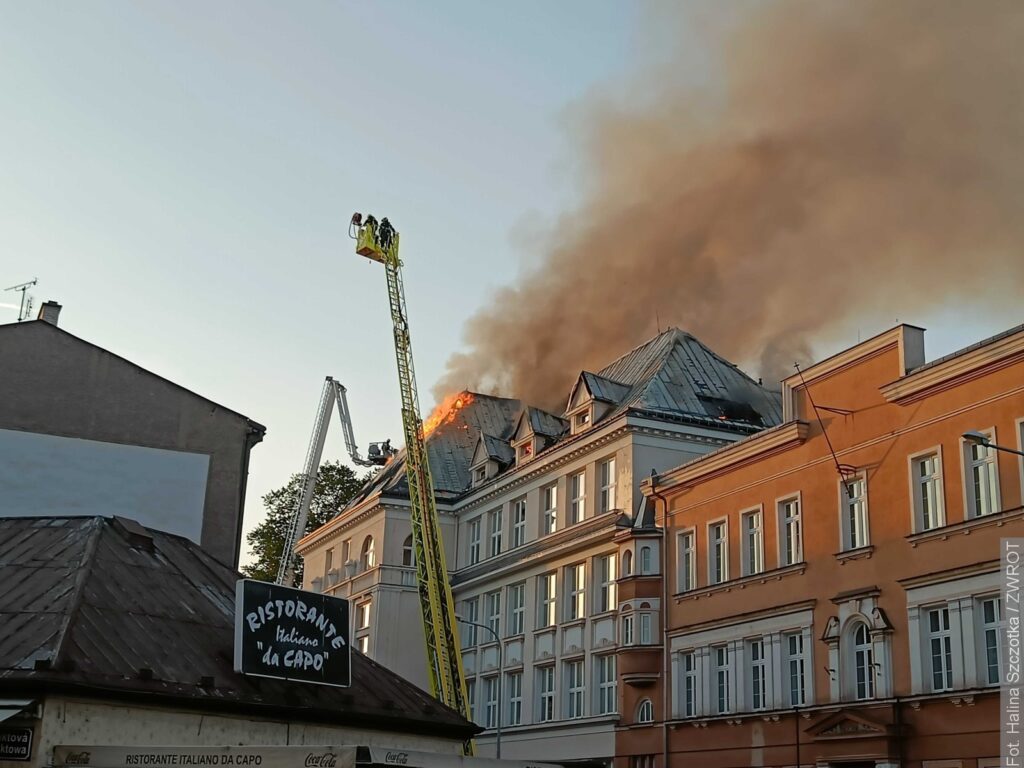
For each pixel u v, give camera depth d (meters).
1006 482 28.75
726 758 36.44
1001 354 29.20
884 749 30.09
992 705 27.72
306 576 73.19
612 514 46.41
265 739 19.27
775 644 35.50
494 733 52.31
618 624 43.19
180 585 21.92
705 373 52.09
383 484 67.75
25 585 20.11
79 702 16.95
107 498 30.50
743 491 38.44
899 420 32.44
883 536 32.19
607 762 42.62
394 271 66.75
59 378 31.19
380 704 21.64
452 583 59.19
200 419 32.38
